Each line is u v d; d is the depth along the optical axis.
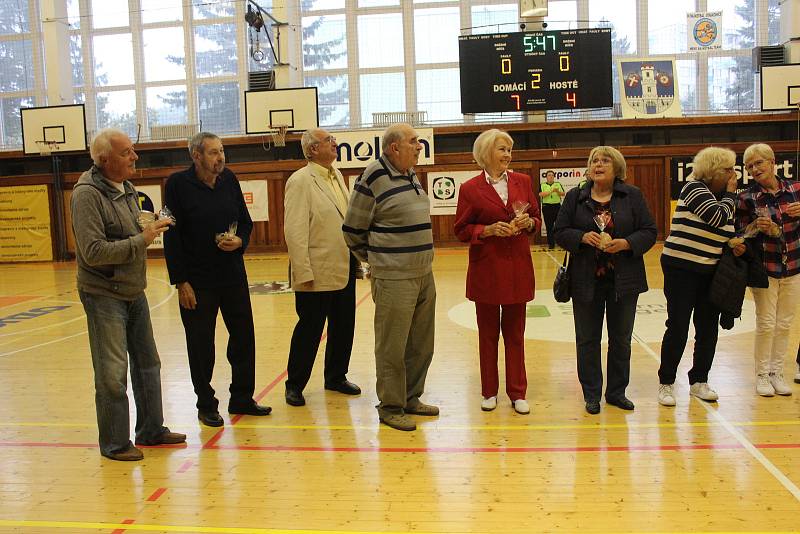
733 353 5.42
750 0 15.31
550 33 13.68
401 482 3.23
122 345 3.59
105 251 3.36
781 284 4.37
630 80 14.38
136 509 3.02
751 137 14.27
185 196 3.93
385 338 3.94
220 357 5.89
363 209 3.89
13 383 5.29
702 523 2.75
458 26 16.06
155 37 16.80
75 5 16.84
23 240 16.02
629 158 14.34
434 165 14.80
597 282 4.13
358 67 16.41
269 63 16.36
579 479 3.20
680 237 4.09
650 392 4.50
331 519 2.88
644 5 15.56
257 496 3.12
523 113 14.87
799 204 4.18
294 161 15.02
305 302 4.36
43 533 2.83
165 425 4.14
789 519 2.77
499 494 3.07
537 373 5.06
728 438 3.65
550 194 13.77
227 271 4.08
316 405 4.46
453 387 4.77
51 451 3.77
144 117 16.98
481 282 4.05
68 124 15.27
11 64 17.06
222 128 16.83
